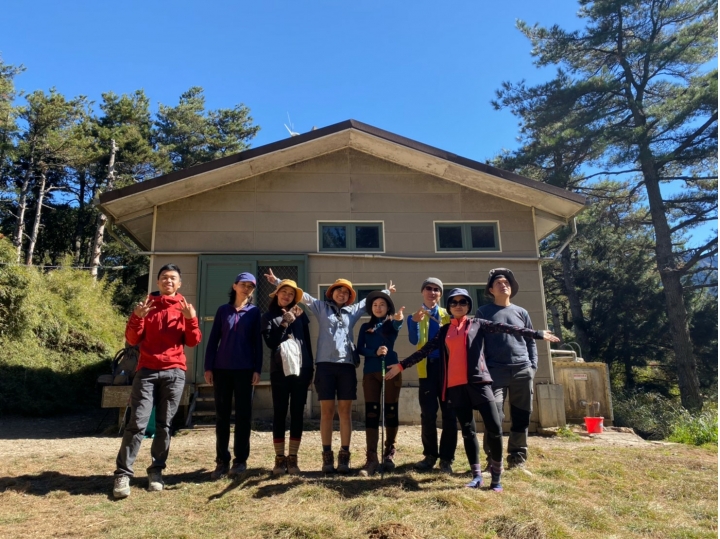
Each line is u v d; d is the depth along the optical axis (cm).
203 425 769
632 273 2453
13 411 1080
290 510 376
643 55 2022
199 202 884
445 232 923
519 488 433
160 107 3403
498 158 2444
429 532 342
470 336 445
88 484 454
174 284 472
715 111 1767
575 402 884
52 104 2648
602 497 443
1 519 368
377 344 493
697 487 477
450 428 499
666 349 2386
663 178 1975
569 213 930
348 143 918
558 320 2841
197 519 369
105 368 1483
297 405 469
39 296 1472
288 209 900
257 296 860
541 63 2255
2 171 2755
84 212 2991
